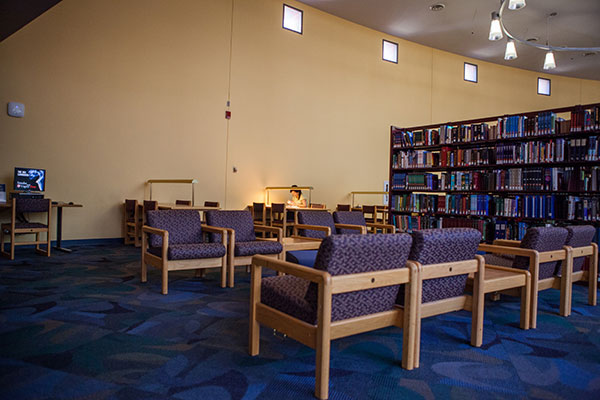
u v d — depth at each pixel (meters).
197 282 3.74
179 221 3.79
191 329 2.44
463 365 2.02
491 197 4.85
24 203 4.65
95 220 6.01
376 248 1.79
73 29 5.75
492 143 5.05
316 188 8.49
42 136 5.54
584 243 3.21
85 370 1.85
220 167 7.18
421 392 1.73
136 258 4.88
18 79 5.36
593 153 4.01
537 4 7.27
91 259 4.75
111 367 1.89
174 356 2.04
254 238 4.22
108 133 6.07
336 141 8.77
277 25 7.86
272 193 7.84
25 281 3.56
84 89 5.86
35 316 2.60
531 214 4.49
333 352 2.16
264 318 2.00
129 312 2.74
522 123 4.56
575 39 8.83
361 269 1.78
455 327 2.62
